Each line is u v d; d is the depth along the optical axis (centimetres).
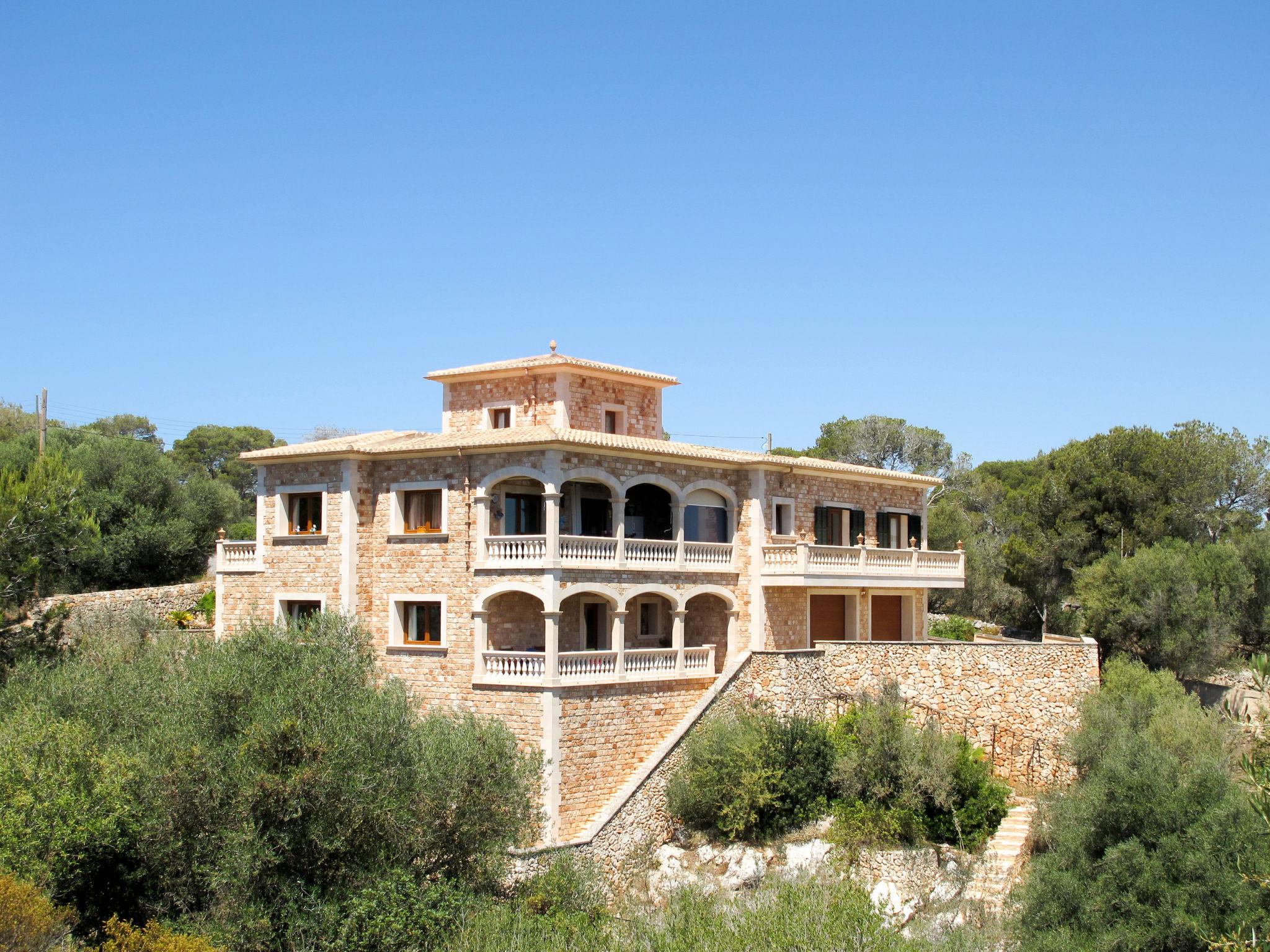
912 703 4816
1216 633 6222
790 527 5159
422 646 4500
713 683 4725
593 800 4288
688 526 4862
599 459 4459
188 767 3188
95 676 3869
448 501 4509
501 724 3741
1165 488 7144
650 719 4494
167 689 3738
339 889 3183
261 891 3142
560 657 4228
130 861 3228
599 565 4394
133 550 6844
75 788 3170
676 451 4700
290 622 3897
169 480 7362
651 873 4059
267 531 4897
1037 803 4231
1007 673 4928
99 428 12075
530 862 3725
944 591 8031
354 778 3225
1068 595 7381
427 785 3412
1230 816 3259
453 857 3484
